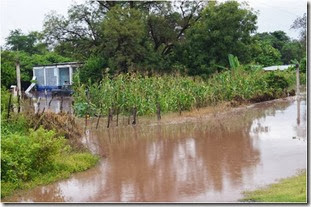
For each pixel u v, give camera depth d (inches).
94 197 403.2
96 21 1456.7
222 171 486.6
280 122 855.7
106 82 976.3
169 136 730.2
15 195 411.2
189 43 1475.1
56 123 614.9
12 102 671.1
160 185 438.6
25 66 1930.4
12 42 2178.9
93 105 934.4
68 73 1774.1
